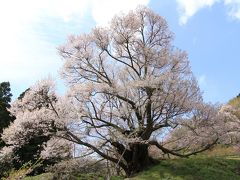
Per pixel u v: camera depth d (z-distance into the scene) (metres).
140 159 35.62
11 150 33.41
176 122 34.94
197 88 35.72
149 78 34.62
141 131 35.38
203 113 34.97
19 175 16.66
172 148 38.66
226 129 36.47
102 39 37.88
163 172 33.22
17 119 33.12
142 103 35.69
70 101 34.78
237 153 41.62
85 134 34.31
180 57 37.44
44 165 37.28
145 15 38.50
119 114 35.91
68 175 34.06
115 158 35.97
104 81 37.91
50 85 33.84
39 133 34.47
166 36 39.03
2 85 43.44
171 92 34.56
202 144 37.59
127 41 37.75
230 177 32.41
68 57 38.16
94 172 36.19
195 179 31.80
